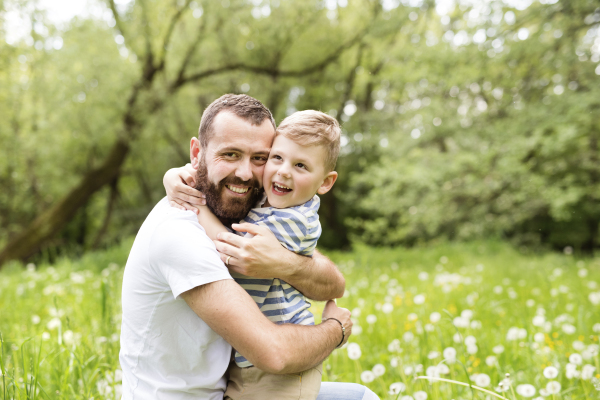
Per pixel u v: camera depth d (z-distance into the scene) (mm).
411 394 2346
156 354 1490
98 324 3061
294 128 1613
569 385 2480
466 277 6199
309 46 14758
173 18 13156
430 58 10180
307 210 1637
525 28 9688
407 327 3664
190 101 15250
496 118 10500
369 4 14906
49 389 2174
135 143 12938
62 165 14852
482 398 2297
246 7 13609
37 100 12125
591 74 9430
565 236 14664
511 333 2973
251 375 1542
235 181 1578
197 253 1387
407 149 11602
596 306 4266
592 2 8641
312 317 1674
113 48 12312
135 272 1499
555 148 9125
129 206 20641
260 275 1502
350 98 17234
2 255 12219
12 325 3492
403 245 15375
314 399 1571
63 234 19422
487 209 11570
